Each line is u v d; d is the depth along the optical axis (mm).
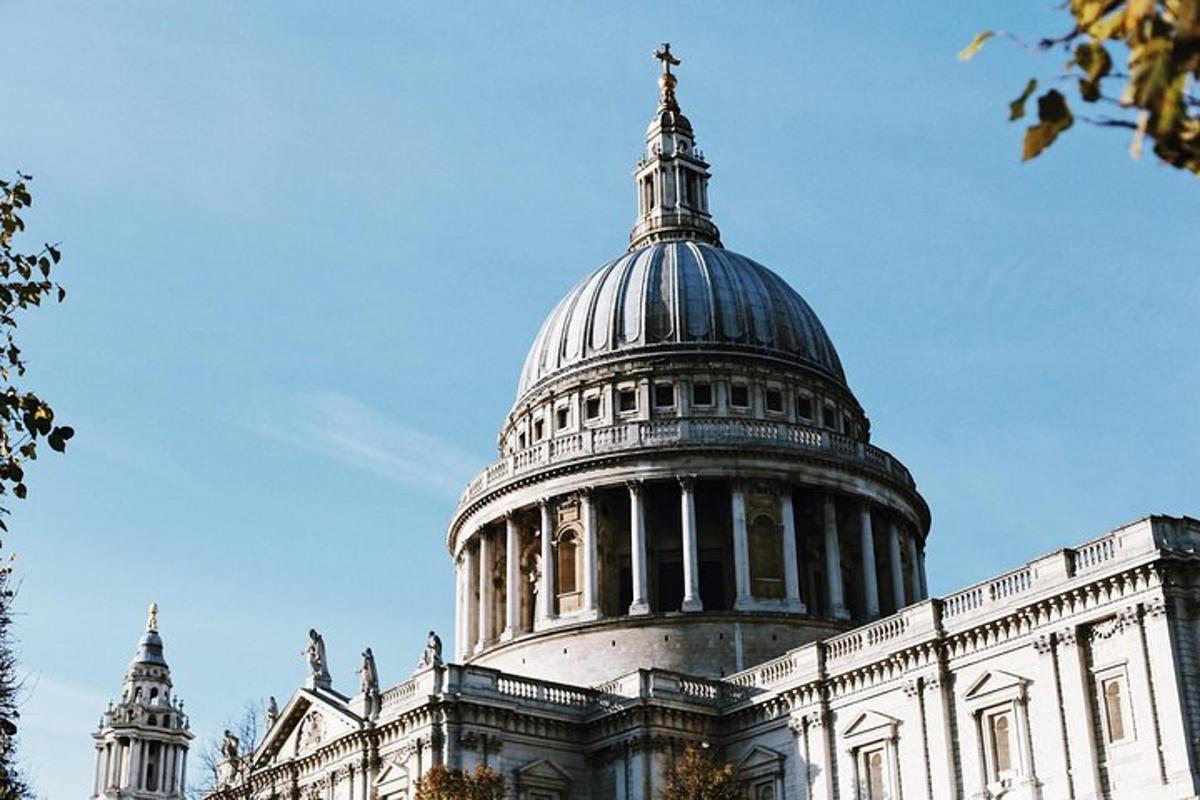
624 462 107438
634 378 114625
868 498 110438
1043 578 73438
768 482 107125
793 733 84875
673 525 108438
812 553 108688
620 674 99938
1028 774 71562
